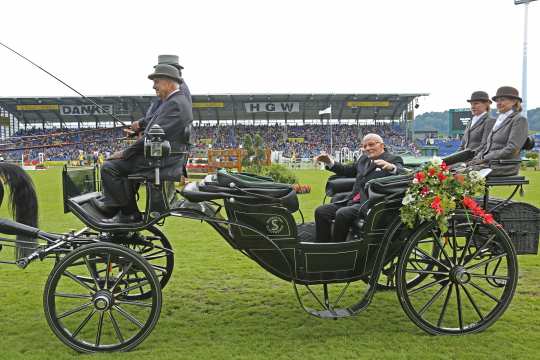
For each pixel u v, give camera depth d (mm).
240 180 3904
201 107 47781
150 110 4848
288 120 53250
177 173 3953
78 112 46969
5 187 4617
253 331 4152
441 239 4586
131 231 3945
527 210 4566
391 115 52219
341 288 5359
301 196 14453
